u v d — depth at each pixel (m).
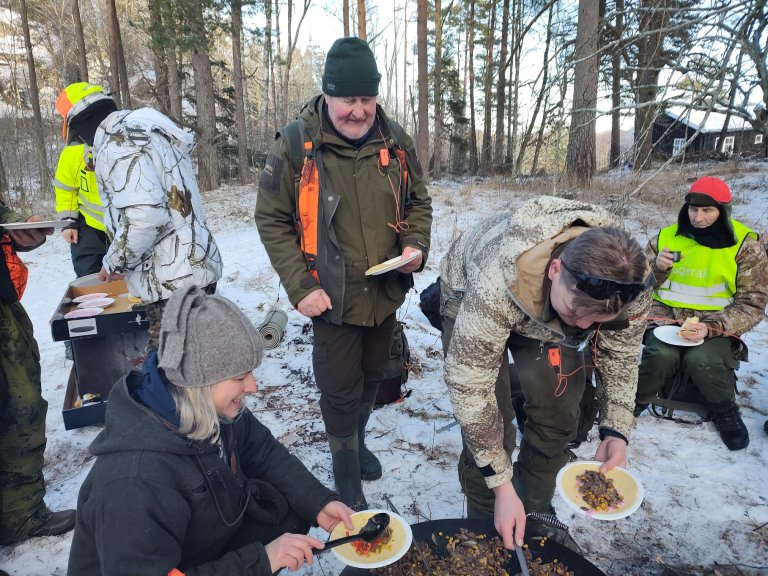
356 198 2.16
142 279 2.64
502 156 18.95
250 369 1.43
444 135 27.28
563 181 4.47
